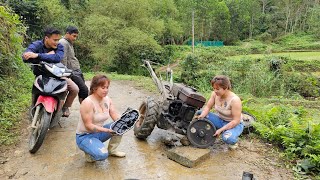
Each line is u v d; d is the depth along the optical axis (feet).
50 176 10.78
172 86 14.88
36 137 12.35
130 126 11.33
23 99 19.08
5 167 11.32
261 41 168.04
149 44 75.56
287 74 46.88
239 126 13.39
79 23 83.51
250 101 26.32
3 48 19.69
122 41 72.84
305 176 11.38
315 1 183.83
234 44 161.07
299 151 13.08
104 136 11.65
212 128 12.64
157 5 98.12
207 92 32.17
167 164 11.96
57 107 12.76
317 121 17.58
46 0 73.36
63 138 14.10
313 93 44.80
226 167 11.91
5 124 14.93
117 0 77.46
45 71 12.48
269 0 204.64
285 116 17.65
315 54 105.70
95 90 10.93
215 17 152.35
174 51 101.30
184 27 136.98
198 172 11.45
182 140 13.17
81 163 11.78
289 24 184.65
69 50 15.52
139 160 12.21
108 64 75.82
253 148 13.85
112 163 11.87
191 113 13.00
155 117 13.35
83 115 10.85
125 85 28.76
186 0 140.36
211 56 60.95
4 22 20.06
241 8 168.66
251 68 40.65
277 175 11.46
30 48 12.73
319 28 162.71
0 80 19.10
